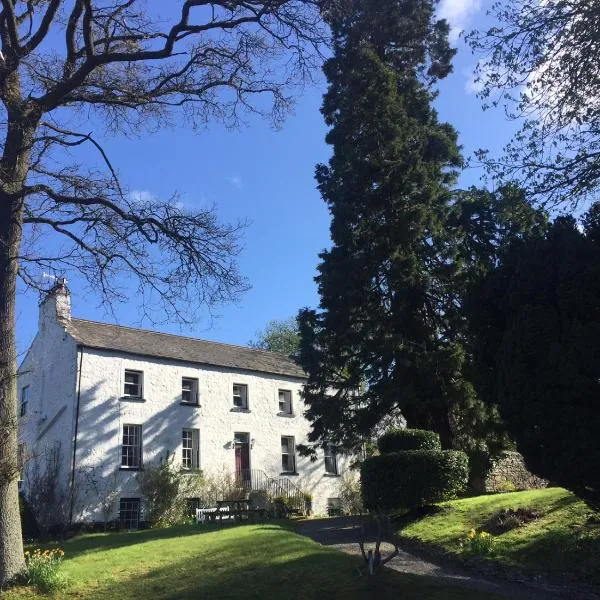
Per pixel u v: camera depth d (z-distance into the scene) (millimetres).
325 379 20969
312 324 21484
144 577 10625
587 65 11070
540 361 8742
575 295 8711
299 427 30781
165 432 25969
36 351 27281
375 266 20125
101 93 13977
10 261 11727
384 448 16203
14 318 11570
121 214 13445
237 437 28500
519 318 9094
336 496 30781
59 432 24156
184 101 14641
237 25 13320
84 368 24594
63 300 26625
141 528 23578
